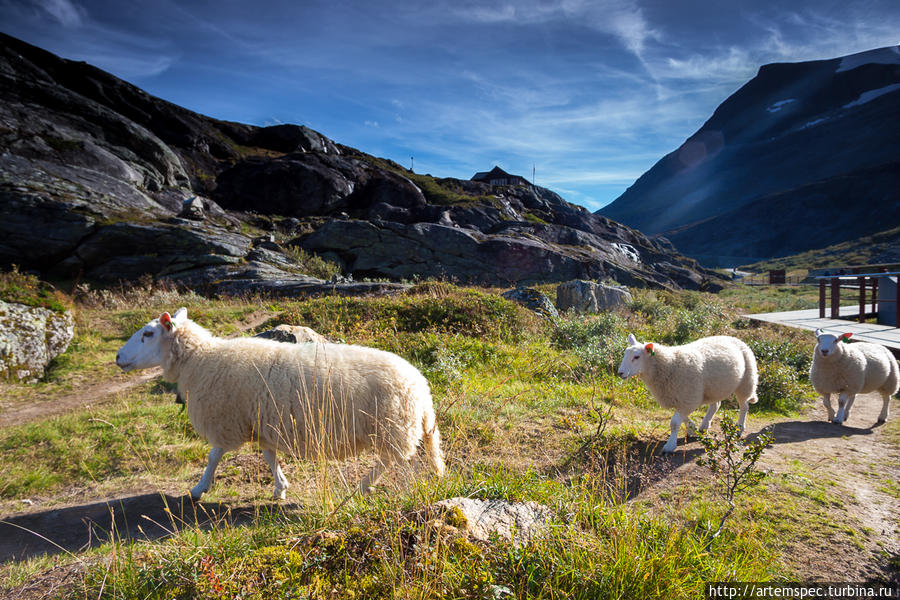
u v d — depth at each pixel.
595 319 13.08
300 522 3.00
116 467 5.04
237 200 39.72
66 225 22.30
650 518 3.30
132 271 21.94
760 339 11.93
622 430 5.70
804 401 8.48
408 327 10.99
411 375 4.10
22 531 3.70
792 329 14.29
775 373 8.39
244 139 50.16
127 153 33.28
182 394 4.32
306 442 3.85
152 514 3.92
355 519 2.82
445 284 15.46
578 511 3.06
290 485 4.49
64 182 25.47
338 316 11.05
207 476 4.22
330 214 41.28
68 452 5.28
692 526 3.44
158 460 5.16
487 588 2.22
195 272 21.11
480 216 42.78
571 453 4.99
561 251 35.16
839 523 3.54
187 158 42.31
